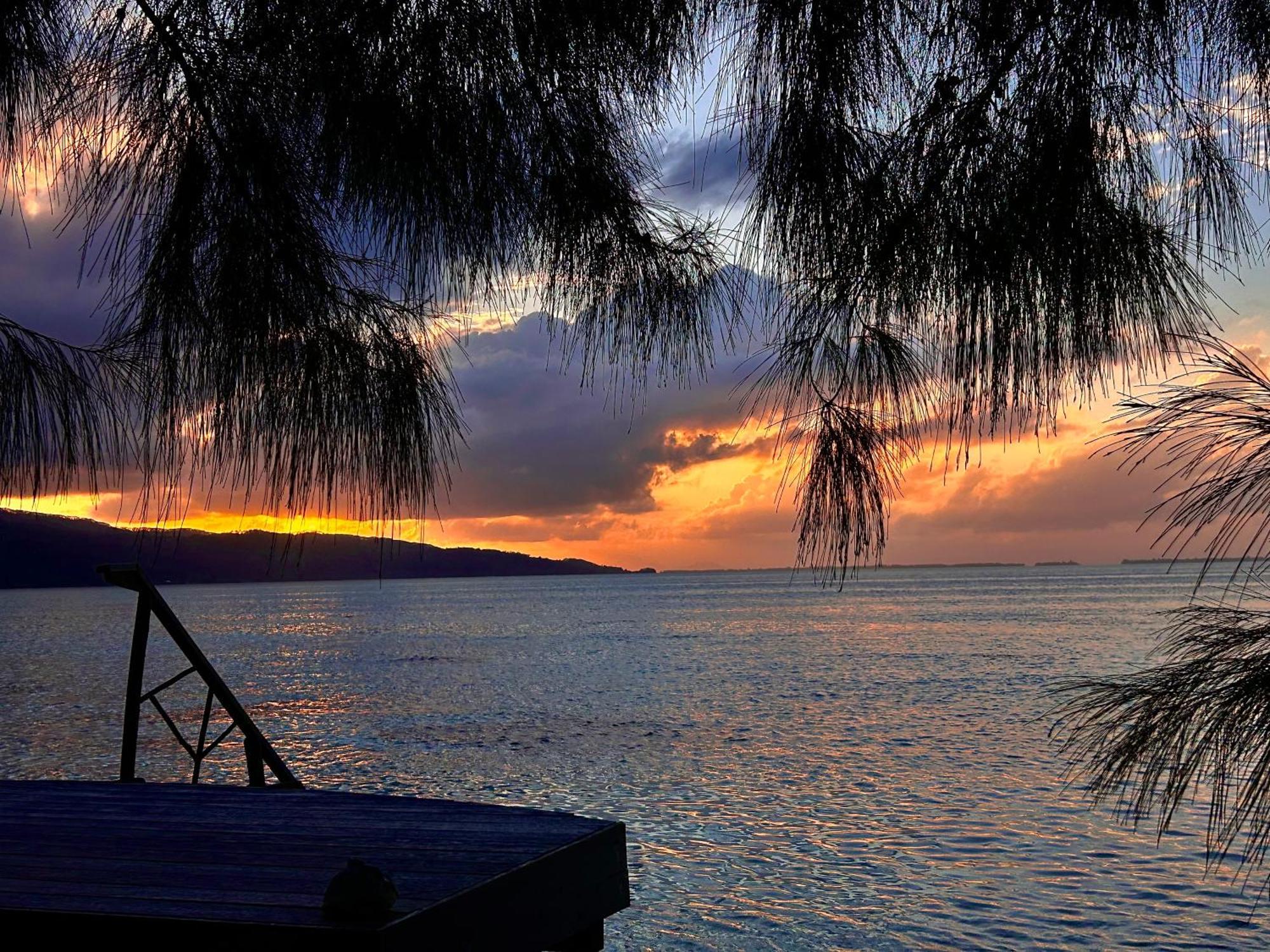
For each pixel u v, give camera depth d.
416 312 1.96
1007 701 29.25
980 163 1.54
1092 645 47.72
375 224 1.92
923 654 45.88
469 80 1.81
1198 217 1.52
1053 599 114.62
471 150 1.83
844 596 149.12
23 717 30.38
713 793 18.25
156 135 1.83
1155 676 1.48
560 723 27.45
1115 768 1.47
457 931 2.26
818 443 1.66
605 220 1.89
